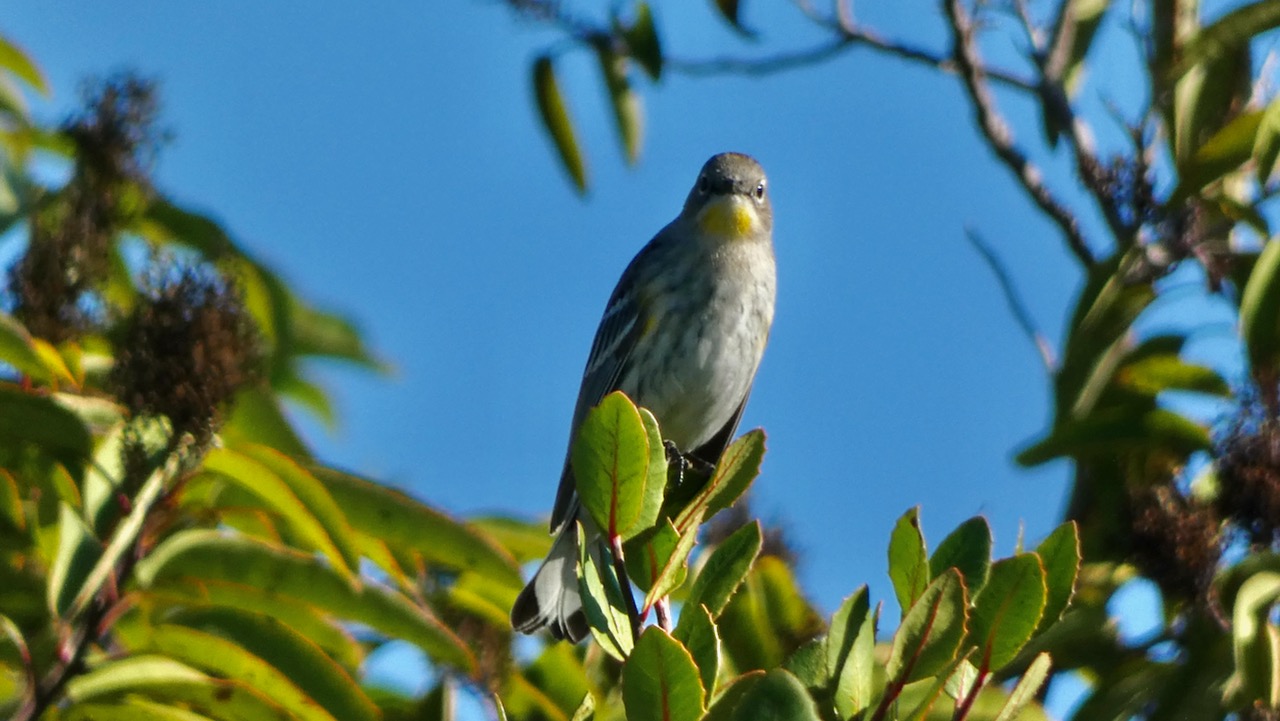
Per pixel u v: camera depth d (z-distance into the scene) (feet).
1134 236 37.40
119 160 33.40
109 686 27.48
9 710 27.45
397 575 29.48
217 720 29.37
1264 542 33.47
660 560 19.86
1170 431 35.78
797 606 32.32
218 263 33.27
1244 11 36.78
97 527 28.37
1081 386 37.01
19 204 32.94
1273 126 34.94
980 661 18.86
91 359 32.14
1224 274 38.06
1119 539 34.45
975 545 19.66
